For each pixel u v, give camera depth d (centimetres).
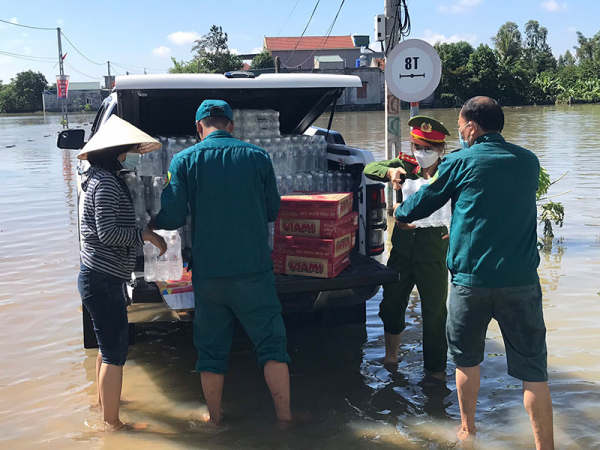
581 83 7406
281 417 356
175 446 332
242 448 329
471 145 337
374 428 350
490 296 312
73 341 491
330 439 338
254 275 344
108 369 348
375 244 472
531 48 11094
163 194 345
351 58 8425
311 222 393
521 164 315
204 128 363
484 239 312
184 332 514
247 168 345
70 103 9644
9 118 7806
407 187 407
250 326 348
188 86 408
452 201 334
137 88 400
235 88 415
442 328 413
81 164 492
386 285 423
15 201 1146
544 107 6222
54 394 400
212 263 339
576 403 373
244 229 340
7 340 492
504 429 347
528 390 312
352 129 2945
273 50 8100
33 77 10725
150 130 495
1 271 690
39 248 796
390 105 908
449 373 428
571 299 568
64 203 1120
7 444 337
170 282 395
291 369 439
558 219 802
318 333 513
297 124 557
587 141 2094
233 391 406
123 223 347
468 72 6925
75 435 346
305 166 495
